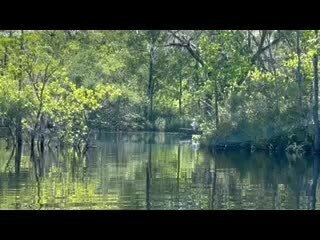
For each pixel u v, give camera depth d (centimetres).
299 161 3609
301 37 4750
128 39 6906
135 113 6619
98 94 4453
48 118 4403
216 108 4597
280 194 2383
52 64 4241
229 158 3741
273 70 5181
